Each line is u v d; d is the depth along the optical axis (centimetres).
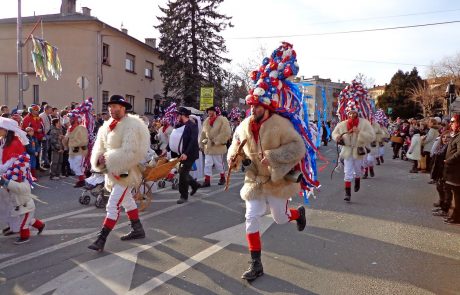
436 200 865
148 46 2905
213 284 411
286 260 480
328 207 765
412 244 548
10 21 2345
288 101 464
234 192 916
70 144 969
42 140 1216
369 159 1184
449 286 413
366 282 420
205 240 553
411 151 1348
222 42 2775
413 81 5862
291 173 439
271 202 449
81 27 2259
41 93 2309
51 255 493
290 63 450
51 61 1641
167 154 899
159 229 607
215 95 2745
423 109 5338
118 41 2525
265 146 427
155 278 424
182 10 2702
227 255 494
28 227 551
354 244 543
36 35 2297
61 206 772
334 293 394
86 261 472
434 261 484
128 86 2680
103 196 753
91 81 2281
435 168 731
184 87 2683
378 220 672
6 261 473
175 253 500
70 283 411
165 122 1292
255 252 430
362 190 966
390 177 1230
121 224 635
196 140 799
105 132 529
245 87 3881
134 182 534
